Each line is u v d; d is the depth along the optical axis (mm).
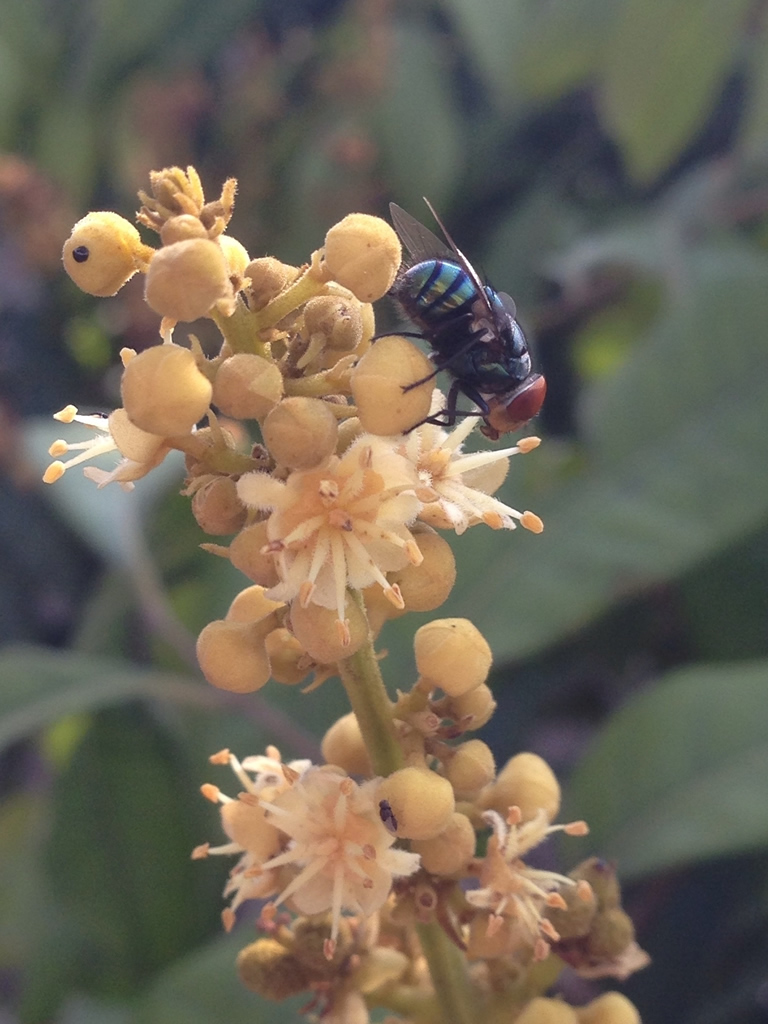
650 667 161
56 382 219
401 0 239
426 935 86
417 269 90
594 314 198
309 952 85
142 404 73
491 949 83
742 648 143
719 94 208
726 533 129
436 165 213
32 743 209
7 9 224
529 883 82
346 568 76
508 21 204
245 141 228
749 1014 124
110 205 237
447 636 81
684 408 135
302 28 253
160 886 132
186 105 222
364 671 81
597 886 87
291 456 74
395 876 82
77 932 130
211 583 155
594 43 178
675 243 170
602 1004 89
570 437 195
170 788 135
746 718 119
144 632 172
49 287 216
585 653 157
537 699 154
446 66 232
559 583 130
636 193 219
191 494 79
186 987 118
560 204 213
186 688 129
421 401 75
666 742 120
